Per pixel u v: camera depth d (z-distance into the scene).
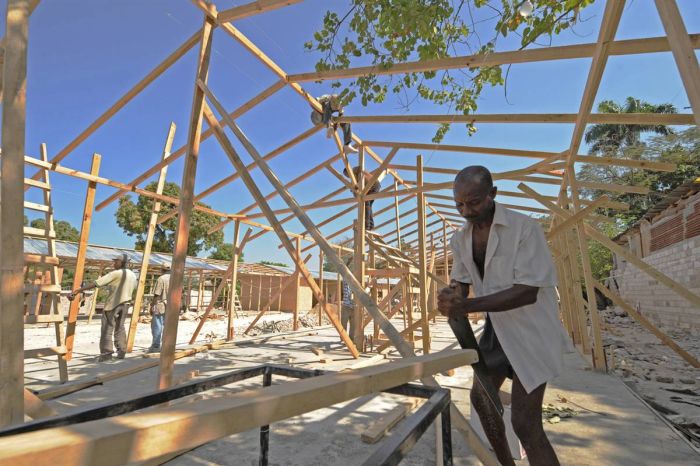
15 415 2.16
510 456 2.01
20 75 2.27
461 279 2.18
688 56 1.72
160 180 7.52
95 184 6.57
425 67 3.71
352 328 8.11
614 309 19.14
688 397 4.29
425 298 5.67
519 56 3.34
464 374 5.14
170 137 7.20
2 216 2.17
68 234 41.84
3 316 2.15
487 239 2.04
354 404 3.92
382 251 7.67
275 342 8.59
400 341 2.09
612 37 2.79
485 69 3.62
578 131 4.44
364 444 2.99
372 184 7.02
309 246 11.09
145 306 18.56
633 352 7.20
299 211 2.70
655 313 13.91
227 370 5.52
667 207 12.84
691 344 8.28
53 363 6.07
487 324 2.17
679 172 24.44
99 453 0.44
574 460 2.65
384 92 4.17
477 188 1.88
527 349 1.84
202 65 3.54
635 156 27.48
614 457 2.69
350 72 4.19
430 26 3.34
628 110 31.14
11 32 2.24
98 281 6.37
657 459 2.65
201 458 2.75
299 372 1.92
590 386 4.58
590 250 24.17
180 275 3.25
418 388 1.43
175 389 1.54
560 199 6.99
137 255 17.56
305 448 2.92
